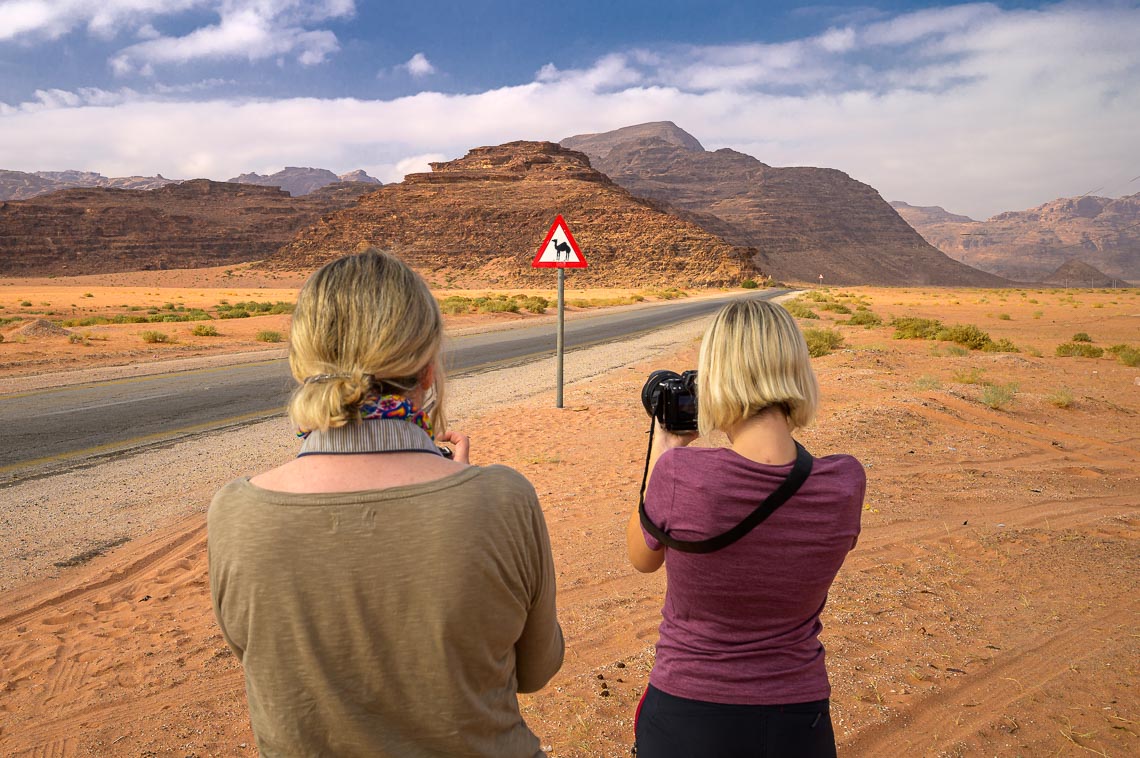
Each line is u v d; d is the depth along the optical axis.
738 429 1.69
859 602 4.54
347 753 1.23
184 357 19.83
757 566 1.55
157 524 6.14
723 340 1.65
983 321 45.75
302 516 1.18
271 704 1.22
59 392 13.39
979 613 4.43
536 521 1.31
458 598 1.18
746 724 1.60
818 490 1.56
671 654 1.69
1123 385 16.17
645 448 8.73
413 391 1.37
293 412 1.23
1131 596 4.70
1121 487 7.74
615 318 38.53
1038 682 3.62
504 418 10.68
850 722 3.24
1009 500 6.99
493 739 1.31
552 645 1.47
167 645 4.05
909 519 6.27
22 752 3.05
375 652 1.19
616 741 3.06
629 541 1.79
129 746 3.10
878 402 11.38
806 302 63.28
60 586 4.89
